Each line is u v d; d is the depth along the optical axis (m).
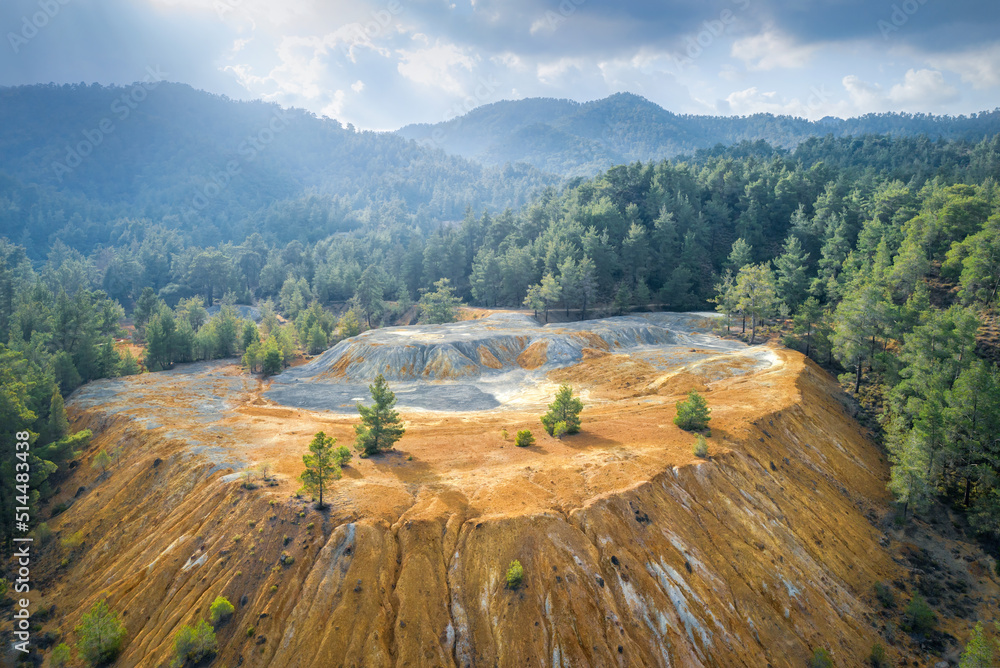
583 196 157.75
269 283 183.25
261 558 33.69
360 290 147.38
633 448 46.09
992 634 36.91
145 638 31.64
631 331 95.62
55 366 74.75
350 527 34.41
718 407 56.66
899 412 58.12
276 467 43.53
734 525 39.69
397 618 30.84
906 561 43.41
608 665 30.16
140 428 53.97
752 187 145.75
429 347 85.38
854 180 150.88
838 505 46.69
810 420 55.91
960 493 49.78
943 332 57.94
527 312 123.81
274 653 29.34
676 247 130.38
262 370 91.62
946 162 188.75
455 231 177.50
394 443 49.97
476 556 33.84
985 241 73.12
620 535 36.00
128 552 38.84
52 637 34.47
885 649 35.53
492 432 53.25
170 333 96.44
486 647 30.48
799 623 35.12
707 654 31.80
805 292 104.94
